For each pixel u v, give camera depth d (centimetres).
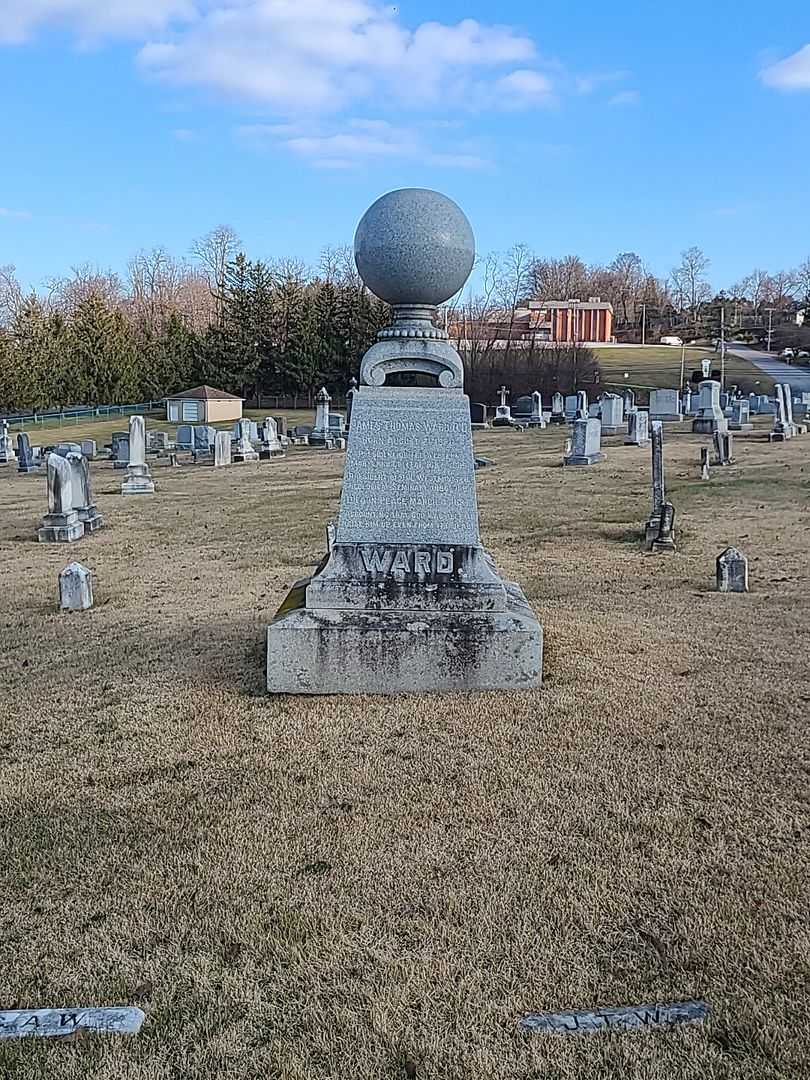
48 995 325
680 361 7262
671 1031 299
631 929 356
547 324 9044
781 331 9462
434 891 385
